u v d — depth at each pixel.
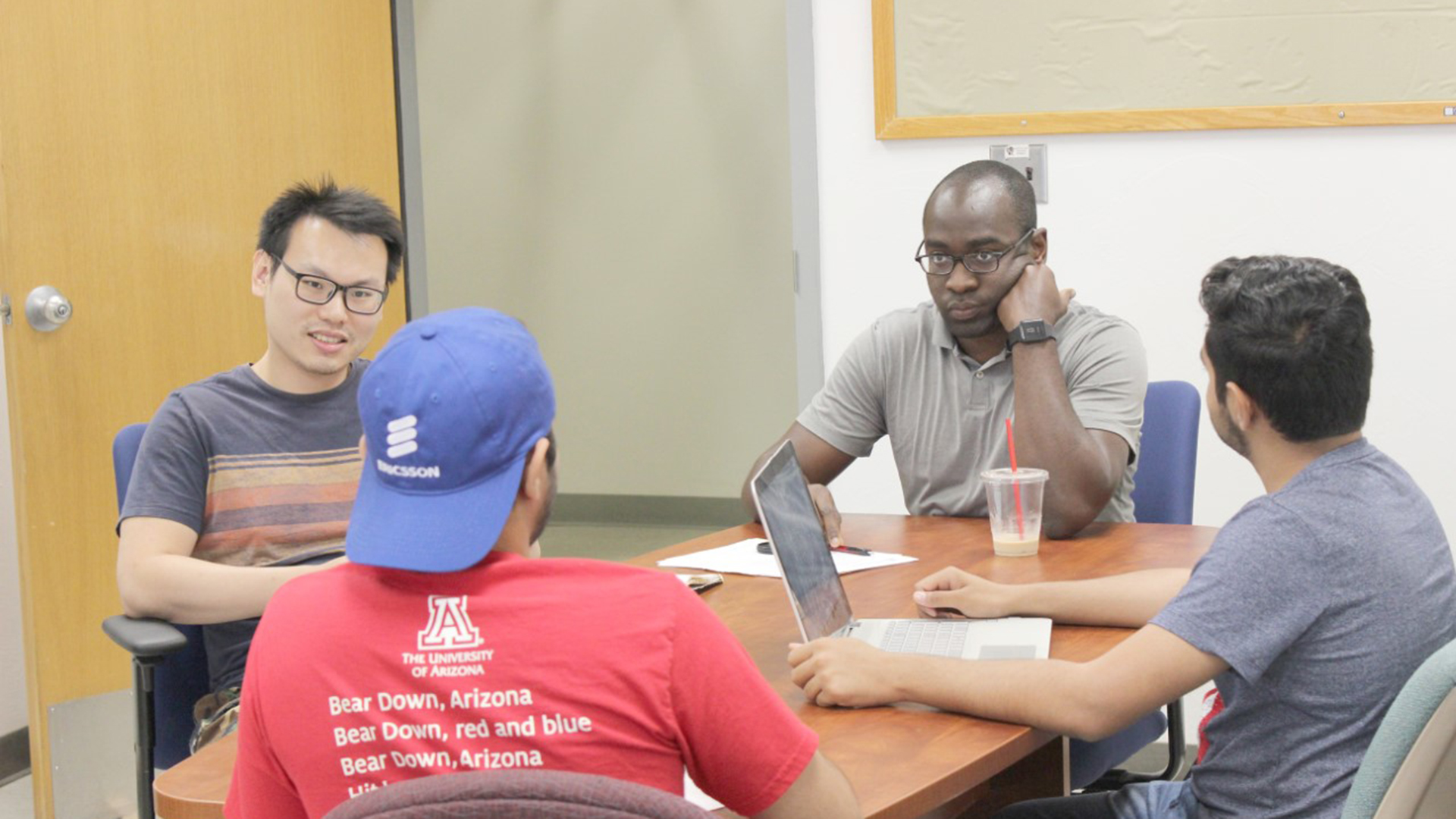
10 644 3.16
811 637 1.41
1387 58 2.89
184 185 3.01
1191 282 3.04
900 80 3.09
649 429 5.65
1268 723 1.28
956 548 1.99
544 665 0.90
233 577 1.79
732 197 5.41
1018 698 1.27
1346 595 1.23
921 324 2.30
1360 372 1.27
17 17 2.69
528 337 1.01
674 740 0.93
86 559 2.82
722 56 5.34
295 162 3.26
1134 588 1.55
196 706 1.90
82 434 2.81
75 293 2.80
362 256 1.99
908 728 1.28
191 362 3.02
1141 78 2.99
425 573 0.94
